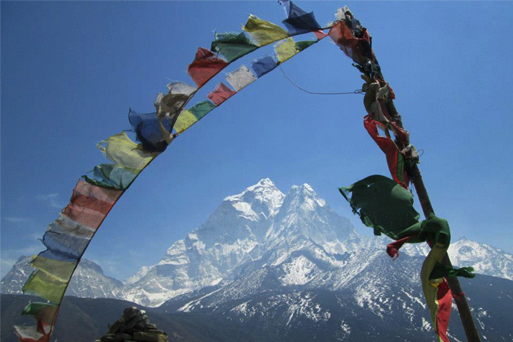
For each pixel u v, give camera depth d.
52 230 8.16
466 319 7.81
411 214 8.53
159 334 7.98
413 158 9.09
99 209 8.30
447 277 8.13
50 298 7.94
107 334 7.87
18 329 7.57
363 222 8.70
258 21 8.99
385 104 9.70
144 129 8.34
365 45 9.97
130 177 8.30
